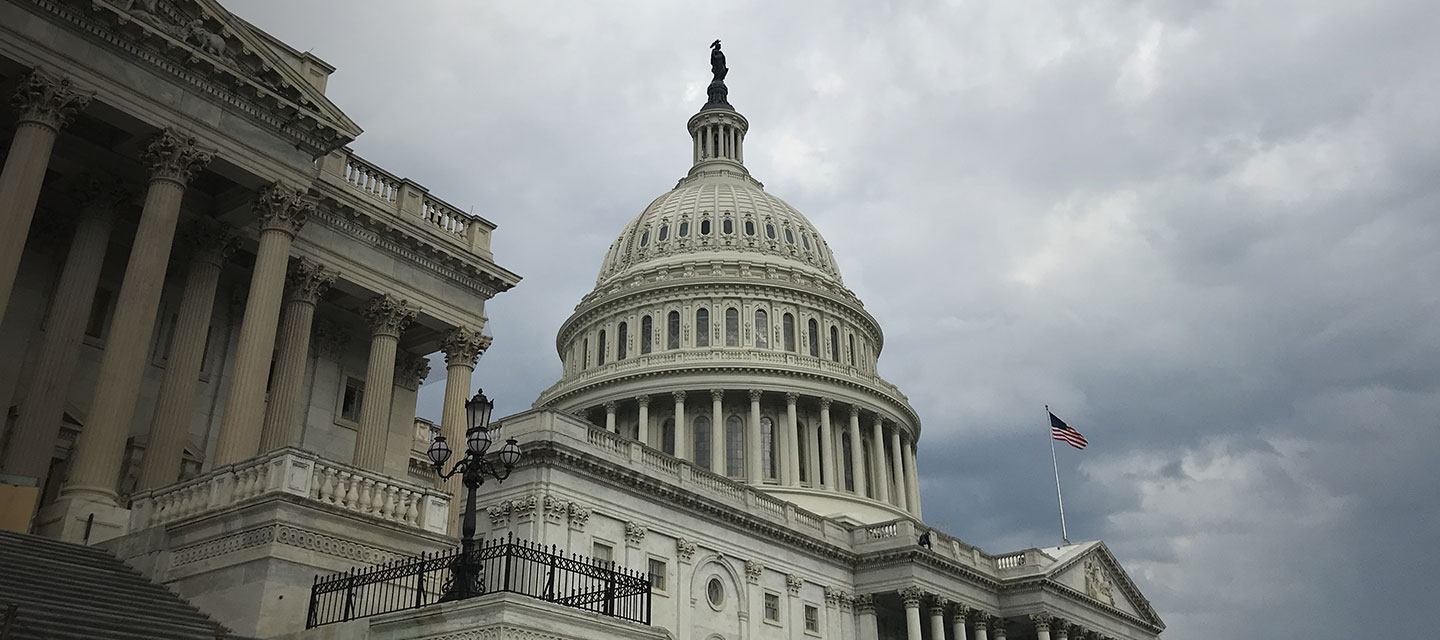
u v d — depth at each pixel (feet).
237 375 93.91
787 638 201.67
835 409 303.07
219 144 97.50
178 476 94.79
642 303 315.78
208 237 105.40
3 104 91.50
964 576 238.07
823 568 218.18
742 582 195.52
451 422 123.34
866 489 299.38
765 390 290.35
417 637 65.16
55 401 89.97
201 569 74.43
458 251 127.95
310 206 104.68
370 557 77.82
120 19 90.38
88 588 65.51
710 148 389.19
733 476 283.79
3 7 85.61
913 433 330.54
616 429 297.33
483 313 132.05
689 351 300.61
